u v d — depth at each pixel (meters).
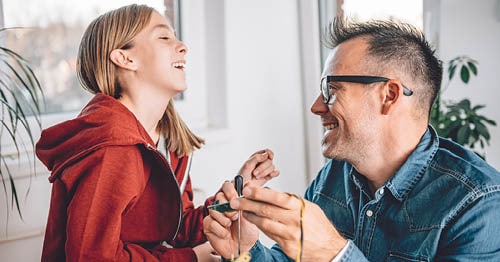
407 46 1.29
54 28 2.09
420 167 1.31
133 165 1.38
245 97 2.50
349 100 1.29
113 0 2.24
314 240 1.10
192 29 2.41
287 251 1.11
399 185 1.30
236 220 1.28
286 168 2.67
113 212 1.33
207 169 2.37
